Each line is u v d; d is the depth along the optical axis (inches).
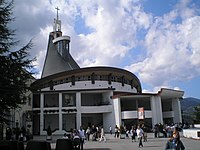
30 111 2017.7
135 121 2110.0
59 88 2266.2
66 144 676.1
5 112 677.9
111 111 2076.8
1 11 677.3
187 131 1430.9
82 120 2215.8
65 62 3166.8
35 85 753.0
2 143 610.2
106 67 2304.4
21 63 677.3
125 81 2518.5
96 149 932.6
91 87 2294.5
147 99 2185.0
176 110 2309.3
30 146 599.8
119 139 1496.1
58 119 2185.0
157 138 1471.5
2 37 680.4
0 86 631.8
